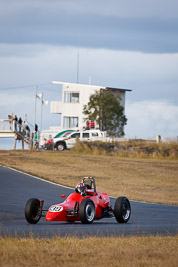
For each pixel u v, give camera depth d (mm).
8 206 56625
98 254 25250
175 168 118938
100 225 40844
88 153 144625
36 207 41844
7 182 81750
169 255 25578
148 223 44312
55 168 109250
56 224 41781
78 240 29203
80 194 42812
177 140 149375
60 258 24109
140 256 25062
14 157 124688
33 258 23953
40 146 155125
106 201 45094
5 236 30203
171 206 67500
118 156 141375
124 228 38500
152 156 139750
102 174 105062
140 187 90750
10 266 22219
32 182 84625
